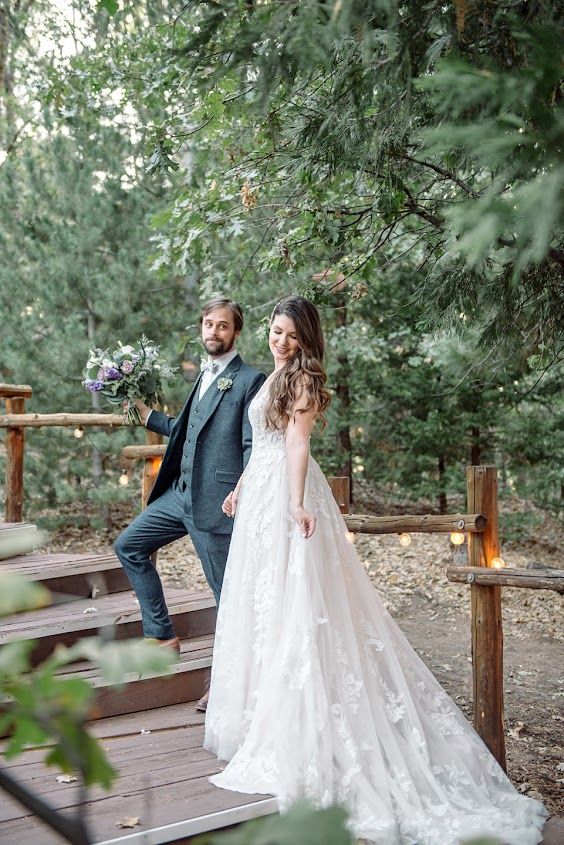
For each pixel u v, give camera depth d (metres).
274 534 3.14
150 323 10.02
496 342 4.43
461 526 3.69
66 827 0.72
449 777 3.05
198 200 5.40
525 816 2.95
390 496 13.11
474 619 3.66
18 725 0.70
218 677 3.23
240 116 3.64
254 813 2.68
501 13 2.10
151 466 4.96
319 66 2.77
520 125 1.30
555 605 8.03
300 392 3.12
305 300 3.32
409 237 8.70
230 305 3.73
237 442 3.63
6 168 10.20
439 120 2.72
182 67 2.43
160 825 2.55
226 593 3.28
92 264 9.83
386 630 3.23
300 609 3.00
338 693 2.95
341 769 2.83
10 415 5.41
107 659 0.70
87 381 4.09
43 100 6.57
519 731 4.79
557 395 9.38
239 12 2.20
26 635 3.75
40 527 9.83
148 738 3.40
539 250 1.21
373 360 10.78
